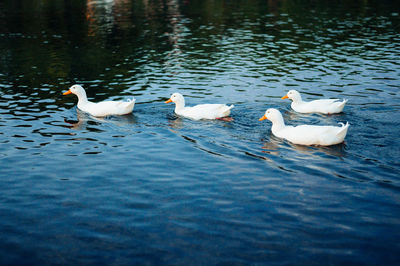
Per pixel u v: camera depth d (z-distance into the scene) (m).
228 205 9.27
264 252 7.61
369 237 7.96
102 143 13.10
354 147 12.30
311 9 44.72
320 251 7.60
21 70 23.48
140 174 10.91
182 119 15.38
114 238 8.12
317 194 9.62
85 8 48.59
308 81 20.50
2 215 8.98
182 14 43.84
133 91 19.44
